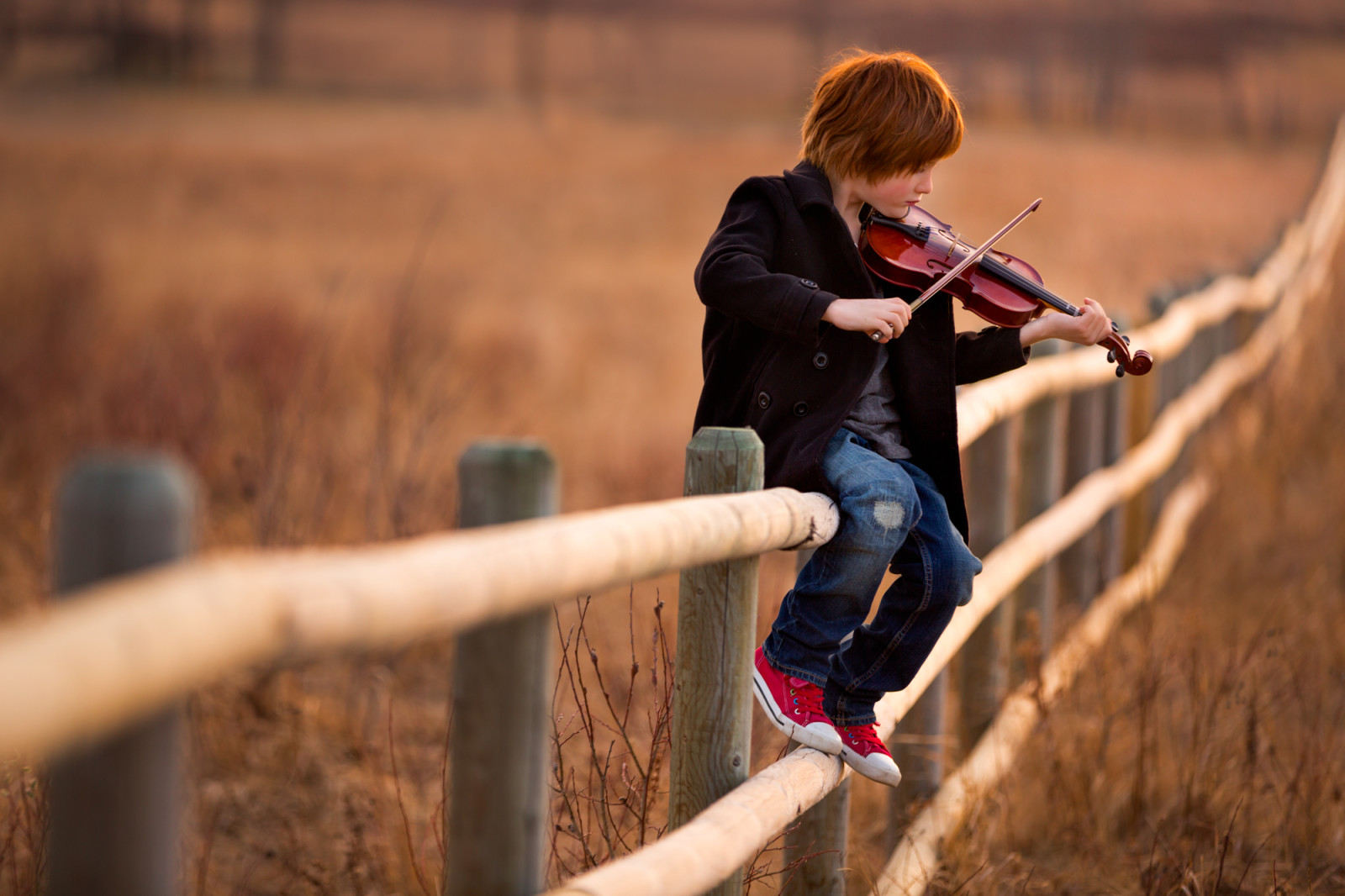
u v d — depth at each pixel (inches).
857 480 391.9
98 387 1184.8
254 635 181.0
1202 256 3100.4
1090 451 855.7
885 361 422.3
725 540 322.7
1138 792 599.5
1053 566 742.5
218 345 1318.9
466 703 265.7
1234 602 909.8
